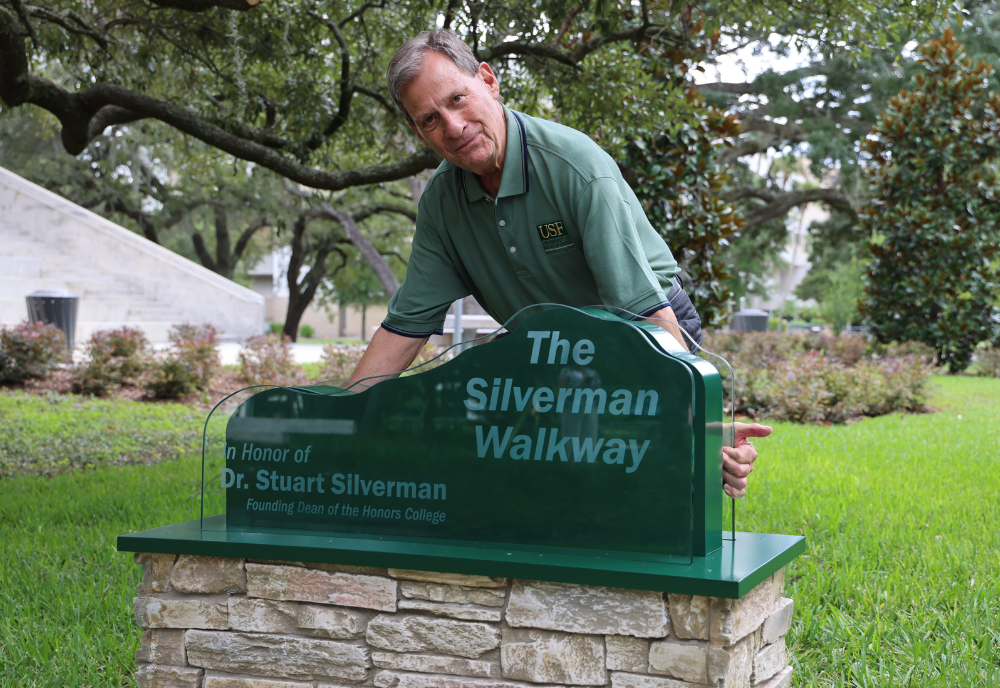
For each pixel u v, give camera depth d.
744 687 2.03
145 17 7.68
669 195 8.88
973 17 18.27
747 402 10.86
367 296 40.84
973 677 2.66
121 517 5.16
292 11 7.39
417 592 2.15
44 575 3.95
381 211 27.08
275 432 2.43
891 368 11.59
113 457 7.80
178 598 2.35
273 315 57.53
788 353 14.12
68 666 2.92
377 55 7.71
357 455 2.34
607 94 7.08
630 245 2.29
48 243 22.62
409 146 11.51
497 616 2.08
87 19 8.00
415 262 2.77
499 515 2.19
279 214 25.03
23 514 5.26
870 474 6.07
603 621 1.98
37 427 9.15
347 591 2.21
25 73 6.74
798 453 7.17
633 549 2.06
